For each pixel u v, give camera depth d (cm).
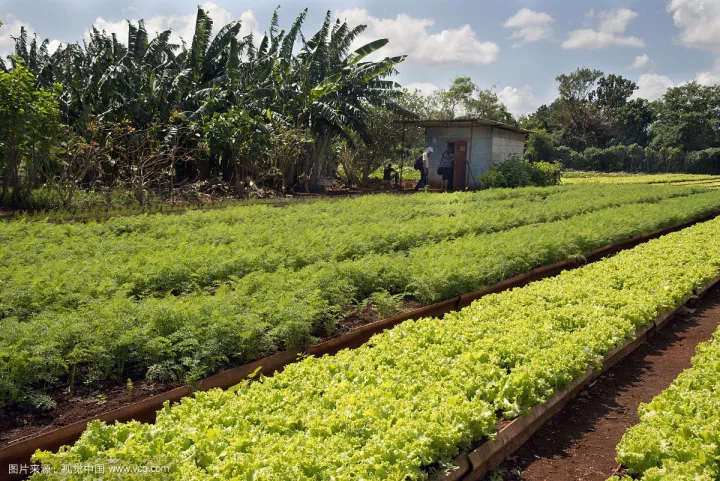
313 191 2828
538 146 6050
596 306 798
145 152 2120
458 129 3200
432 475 435
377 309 847
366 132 2742
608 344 695
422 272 938
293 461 396
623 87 9406
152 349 598
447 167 3077
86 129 1966
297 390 521
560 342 660
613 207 2220
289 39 2591
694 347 819
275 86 2506
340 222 1498
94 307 677
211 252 1028
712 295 1090
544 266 1182
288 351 676
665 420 487
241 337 641
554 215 1848
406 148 3653
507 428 520
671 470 425
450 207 1931
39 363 546
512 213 1781
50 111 1700
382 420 456
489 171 3072
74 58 2100
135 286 855
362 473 392
